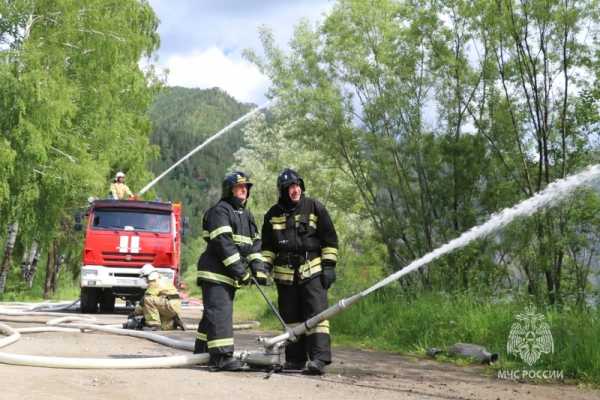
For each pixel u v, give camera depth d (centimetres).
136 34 2895
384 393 563
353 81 1475
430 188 1366
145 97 3139
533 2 1183
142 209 1684
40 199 2539
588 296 1113
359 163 1500
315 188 1688
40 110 2297
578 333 776
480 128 1316
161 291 1150
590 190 1069
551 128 1233
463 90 1336
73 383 530
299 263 673
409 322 1026
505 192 1276
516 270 1218
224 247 645
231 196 671
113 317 1496
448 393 582
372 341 1016
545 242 1118
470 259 1239
